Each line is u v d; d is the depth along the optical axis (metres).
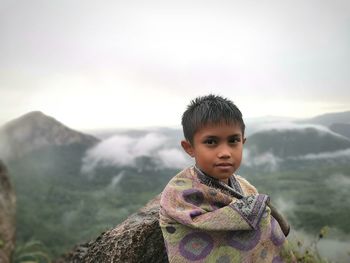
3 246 5.60
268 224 1.54
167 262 1.97
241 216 1.46
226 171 1.49
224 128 1.49
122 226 2.09
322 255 3.04
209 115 1.49
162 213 1.64
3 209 6.06
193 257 1.52
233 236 1.53
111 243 2.03
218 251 1.52
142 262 1.94
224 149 1.49
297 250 2.95
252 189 1.90
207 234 1.53
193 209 1.53
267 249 1.53
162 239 1.98
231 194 1.64
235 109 1.53
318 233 3.08
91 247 2.13
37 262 6.03
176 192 1.61
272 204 1.75
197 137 1.53
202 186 1.60
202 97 1.62
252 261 1.51
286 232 1.81
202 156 1.52
